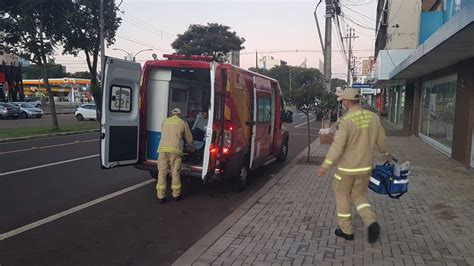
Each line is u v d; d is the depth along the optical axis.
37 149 14.88
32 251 5.07
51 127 25.16
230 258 4.78
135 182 9.16
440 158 12.95
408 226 5.94
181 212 6.96
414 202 7.28
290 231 5.71
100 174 10.05
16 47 20.97
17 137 18.58
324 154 14.25
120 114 7.92
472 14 6.25
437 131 15.67
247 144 8.67
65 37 22.50
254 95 9.04
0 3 19.45
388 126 30.30
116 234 5.76
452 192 8.05
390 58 23.05
